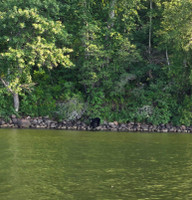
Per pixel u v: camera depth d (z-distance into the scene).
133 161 18.38
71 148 22.12
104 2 41.62
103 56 39.41
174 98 38.88
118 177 14.90
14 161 17.66
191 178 14.90
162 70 39.78
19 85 34.22
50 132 31.25
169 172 15.95
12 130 32.00
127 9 39.84
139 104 38.66
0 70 34.88
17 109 37.41
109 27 40.78
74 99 37.69
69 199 11.88
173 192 12.82
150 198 12.10
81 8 38.94
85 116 37.69
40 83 40.88
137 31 41.91
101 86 39.44
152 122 37.25
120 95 39.66
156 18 42.75
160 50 39.97
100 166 17.02
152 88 38.44
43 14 37.66
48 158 18.67
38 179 14.34
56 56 33.72
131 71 40.22
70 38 39.88
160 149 22.50
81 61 39.44
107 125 36.84
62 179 14.41
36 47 33.28
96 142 25.19
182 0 35.56
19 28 34.16
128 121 38.28
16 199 11.77
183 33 35.06
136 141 26.36
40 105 38.25
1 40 34.34
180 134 33.12
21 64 32.38
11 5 35.78
